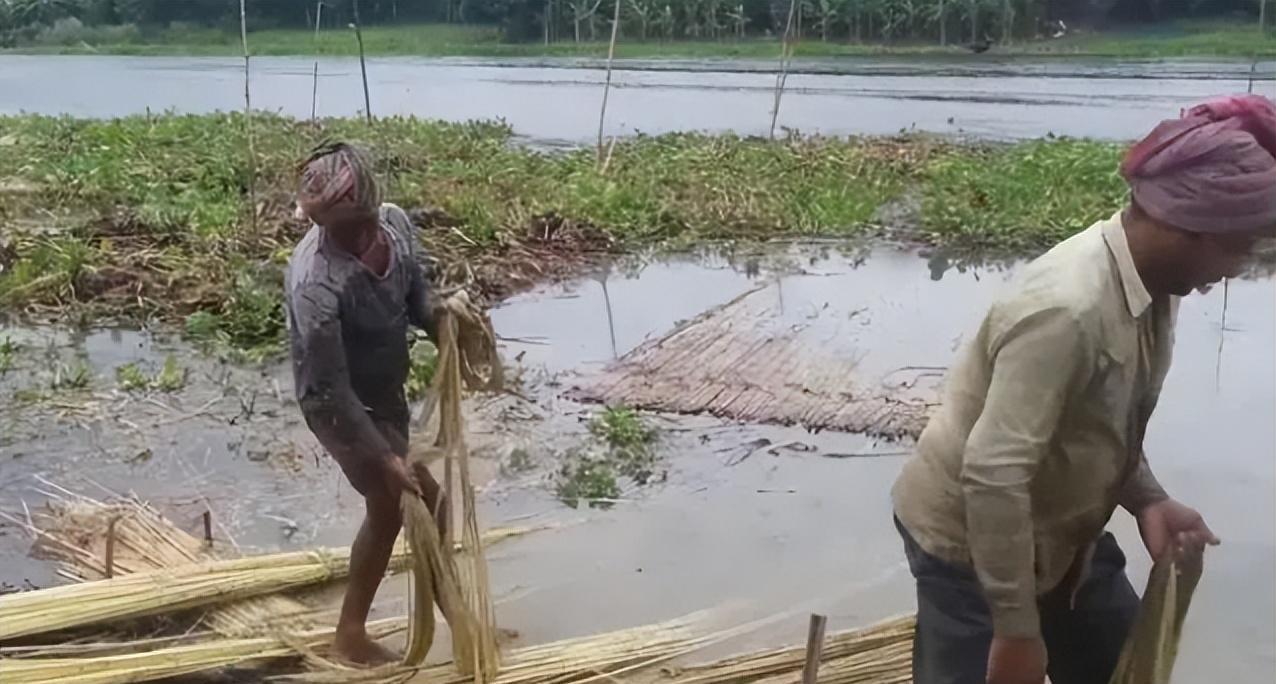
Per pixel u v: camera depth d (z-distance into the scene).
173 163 12.88
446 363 3.24
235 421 5.97
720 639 3.81
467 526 3.33
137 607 3.69
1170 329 2.40
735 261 9.73
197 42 35.34
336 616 3.84
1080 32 29.59
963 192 11.70
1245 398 6.10
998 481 2.28
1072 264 2.25
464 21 34.88
